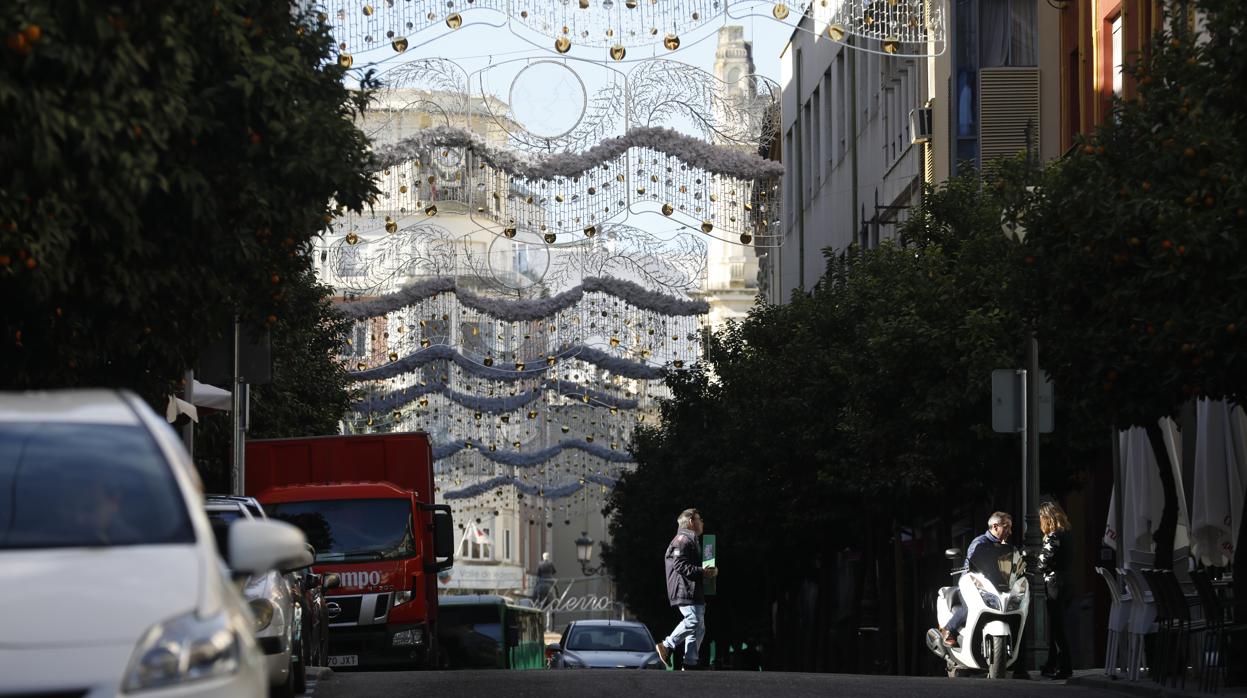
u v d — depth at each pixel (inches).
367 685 1034.7
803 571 3034.0
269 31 857.5
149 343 891.4
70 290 810.2
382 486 1601.9
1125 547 1401.3
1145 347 994.1
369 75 930.7
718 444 2844.5
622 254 1927.9
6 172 716.0
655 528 3698.3
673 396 3376.0
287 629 884.0
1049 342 1102.4
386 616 1562.5
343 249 1973.4
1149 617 1148.5
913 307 1717.5
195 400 1421.0
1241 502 1264.8
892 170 2935.5
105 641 391.2
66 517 443.5
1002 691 1016.2
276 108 796.6
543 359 2319.1
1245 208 932.0
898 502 2080.5
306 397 2187.5
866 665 2468.0
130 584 409.1
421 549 1590.8
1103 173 1032.2
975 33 2429.9
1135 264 991.6
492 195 1565.0
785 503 2474.2
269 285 937.5
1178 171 982.4
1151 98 1032.2
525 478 3700.8
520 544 7677.2
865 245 3260.3
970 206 1897.1
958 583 1343.5
